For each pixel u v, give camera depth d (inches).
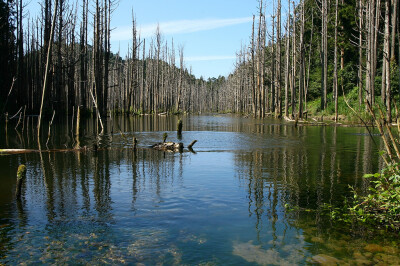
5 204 195.2
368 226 163.0
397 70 801.6
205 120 1314.0
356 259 128.6
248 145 476.1
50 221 167.6
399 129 185.3
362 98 987.3
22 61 1055.6
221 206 191.2
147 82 2185.0
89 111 1418.6
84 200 202.5
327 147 446.9
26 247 138.6
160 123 1055.6
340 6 1255.5
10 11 1048.8
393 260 127.5
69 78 1125.1
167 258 128.8
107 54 1179.9
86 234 151.5
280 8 1341.0
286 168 301.4
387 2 815.1
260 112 1376.7
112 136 600.1
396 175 170.4
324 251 135.5
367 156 365.7
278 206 191.3
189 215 176.1
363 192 217.6
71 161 337.1
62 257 130.0
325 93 1216.8
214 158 361.4
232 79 2952.8
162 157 368.2
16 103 1012.5
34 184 241.1
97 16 1068.5
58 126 785.6
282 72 1862.7
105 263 125.0
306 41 1663.4
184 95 2952.8
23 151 394.3
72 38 1232.8
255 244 141.6
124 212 180.5
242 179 257.9
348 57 1342.3
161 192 220.2
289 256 130.9
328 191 221.9
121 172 284.7
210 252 133.7
